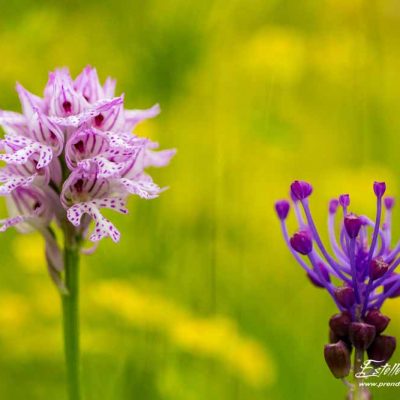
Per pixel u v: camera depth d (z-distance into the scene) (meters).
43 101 0.56
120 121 0.56
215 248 0.69
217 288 0.69
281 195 0.72
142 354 0.65
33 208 0.56
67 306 0.57
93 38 0.75
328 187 0.72
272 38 0.74
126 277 0.69
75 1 0.76
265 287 0.70
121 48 0.73
